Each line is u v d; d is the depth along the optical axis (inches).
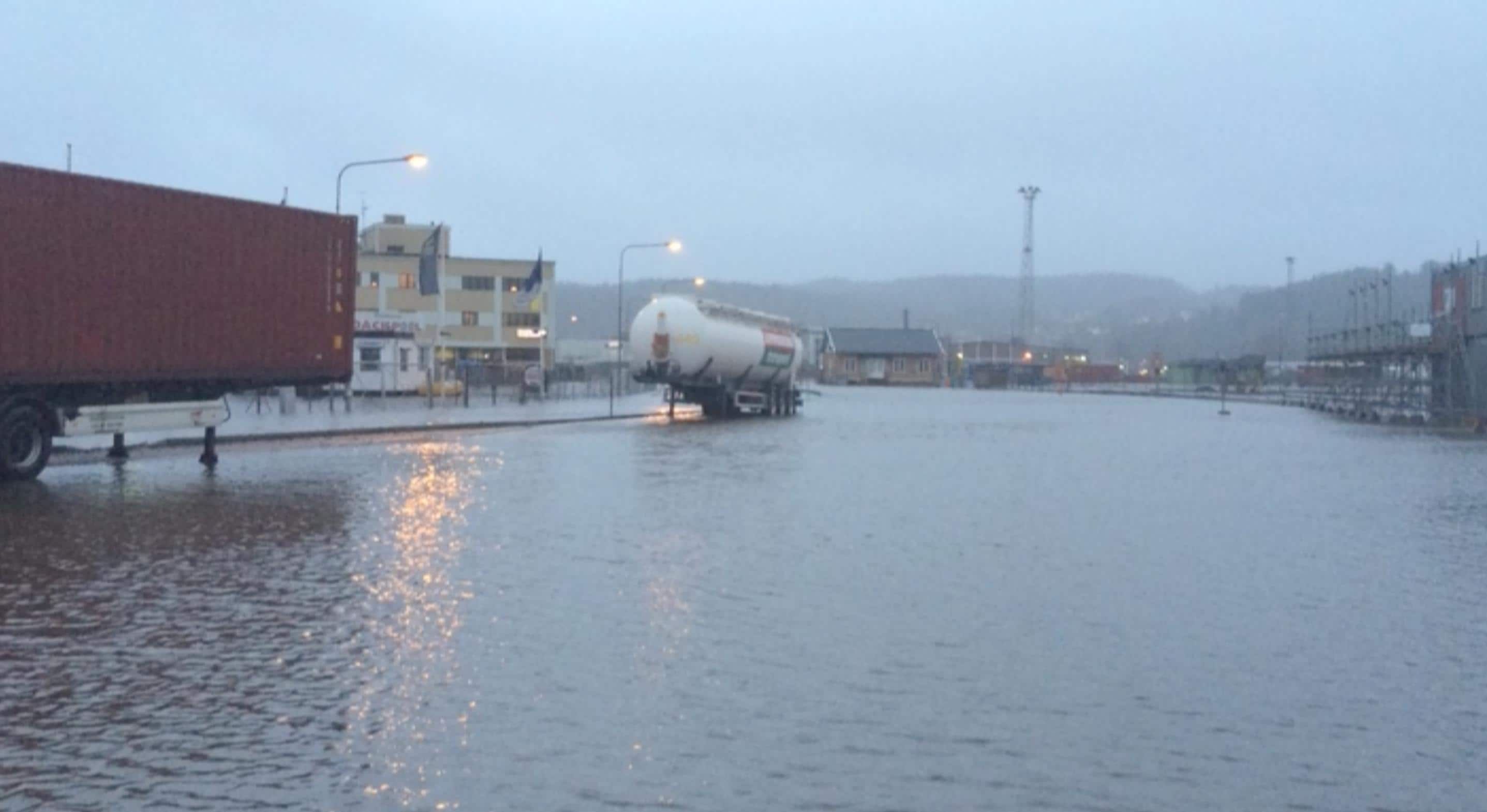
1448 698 381.1
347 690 366.0
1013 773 306.7
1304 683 395.2
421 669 390.9
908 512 816.3
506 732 329.1
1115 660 419.5
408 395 2770.7
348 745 317.7
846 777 301.0
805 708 357.1
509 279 4052.7
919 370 6501.0
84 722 335.6
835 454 1338.6
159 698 357.4
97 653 407.5
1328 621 488.7
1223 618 492.1
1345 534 748.0
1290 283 6530.5
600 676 385.7
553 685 374.3
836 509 820.6
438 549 621.6
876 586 542.0
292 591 509.4
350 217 1110.4
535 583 532.4
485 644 423.2
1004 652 427.8
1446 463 1326.3
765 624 462.9
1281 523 796.6
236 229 1002.1
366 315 2967.5
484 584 528.7
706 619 469.7
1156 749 327.3
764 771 304.0
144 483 918.4
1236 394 4522.6
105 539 643.5
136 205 922.7
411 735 325.4
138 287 927.0
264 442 1365.7
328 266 1090.1
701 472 1074.7
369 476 987.9
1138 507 872.3
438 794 283.9
